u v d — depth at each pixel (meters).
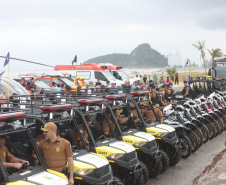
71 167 5.53
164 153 8.90
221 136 14.46
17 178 4.80
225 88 19.09
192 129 11.36
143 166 7.72
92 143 6.80
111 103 7.87
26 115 5.49
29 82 16.08
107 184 6.05
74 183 6.03
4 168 4.87
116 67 26.88
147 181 7.91
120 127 8.38
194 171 9.41
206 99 14.38
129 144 7.38
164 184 8.29
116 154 6.78
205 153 11.48
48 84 19.91
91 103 6.86
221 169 9.50
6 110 6.55
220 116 14.80
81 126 6.84
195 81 17.00
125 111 8.76
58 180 5.00
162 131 9.04
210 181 8.45
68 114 6.16
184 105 11.88
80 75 25.41
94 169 5.91
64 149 5.52
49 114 5.64
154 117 9.80
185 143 10.63
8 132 4.80
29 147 5.56
